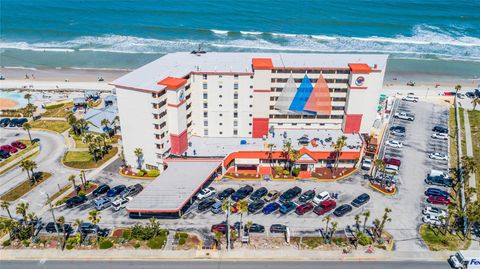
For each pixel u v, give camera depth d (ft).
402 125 428.97
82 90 524.93
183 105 337.52
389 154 376.07
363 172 351.05
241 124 367.04
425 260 258.57
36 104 483.10
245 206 271.90
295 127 385.50
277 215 298.35
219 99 355.77
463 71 609.83
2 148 380.17
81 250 264.52
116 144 397.60
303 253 262.88
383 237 276.62
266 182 337.31
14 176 343.67
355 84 352.08
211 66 358.84
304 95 366.84
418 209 305.53
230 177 342.85
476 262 246.47
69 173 348.38
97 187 329.11
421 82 564.71
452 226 287.28
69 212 299.79
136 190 320.91
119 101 330.95
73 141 400.67
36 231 280.72
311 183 335.88
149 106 319.88
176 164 334.44
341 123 383.04
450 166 360.28
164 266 253.03
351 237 276.41
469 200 301.43
